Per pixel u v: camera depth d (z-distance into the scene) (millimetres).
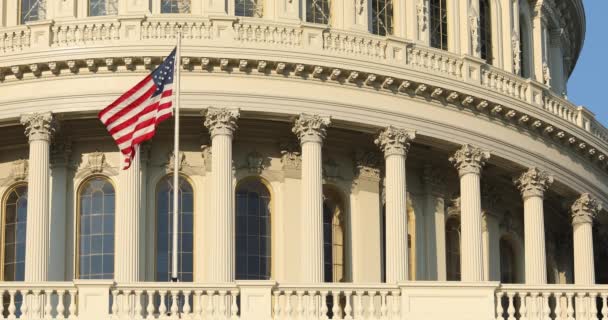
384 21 78438
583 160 82188
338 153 76125
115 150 74062
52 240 72875
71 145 74000
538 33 86062
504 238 81812
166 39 72438
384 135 74250
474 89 76438
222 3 74750
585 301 52812
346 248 75375
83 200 73875
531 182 78750
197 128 74000
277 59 72625
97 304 51625
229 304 51906
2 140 74375
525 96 79625
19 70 72125
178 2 75125
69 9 74625
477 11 80938
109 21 72750
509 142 77875
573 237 83500
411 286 52500
